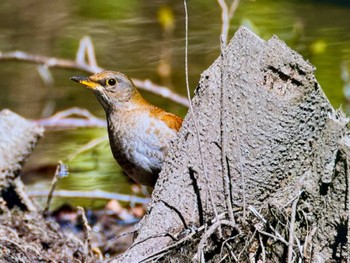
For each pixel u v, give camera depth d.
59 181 14.99
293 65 8.36
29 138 11.73
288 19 19.66
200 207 8.49
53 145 16.16
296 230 8.48
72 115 17.67
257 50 8.42
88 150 15.67
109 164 15.52
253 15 19.69
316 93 8.41
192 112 8.52
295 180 8.48
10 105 17.89
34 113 17.69
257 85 8.38
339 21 19.67
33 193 13.81
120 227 13.34
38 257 10.30
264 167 8.40
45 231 11.20
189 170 8.56
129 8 20.45
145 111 10.84
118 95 10.98
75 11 20.25
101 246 12.38
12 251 10.05
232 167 8.43
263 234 8.32
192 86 17.83
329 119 8.52
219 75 8.60
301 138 8.43
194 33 19.23
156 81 18.11
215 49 18.72
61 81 18.34
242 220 8.36
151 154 10.66
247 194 8.45
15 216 11.31
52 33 20.12
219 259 8.33
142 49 19.12
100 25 20.03
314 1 20.16
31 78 18.39
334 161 8.52
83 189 14.88
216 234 8.32
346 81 16.81
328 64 17.88
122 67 18.67
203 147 8.53
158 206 8.59
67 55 19.44
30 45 19.70
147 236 8.46
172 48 18.94
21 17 20.17
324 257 8.59
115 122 10.94
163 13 18.86
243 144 8.40
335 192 8.52
